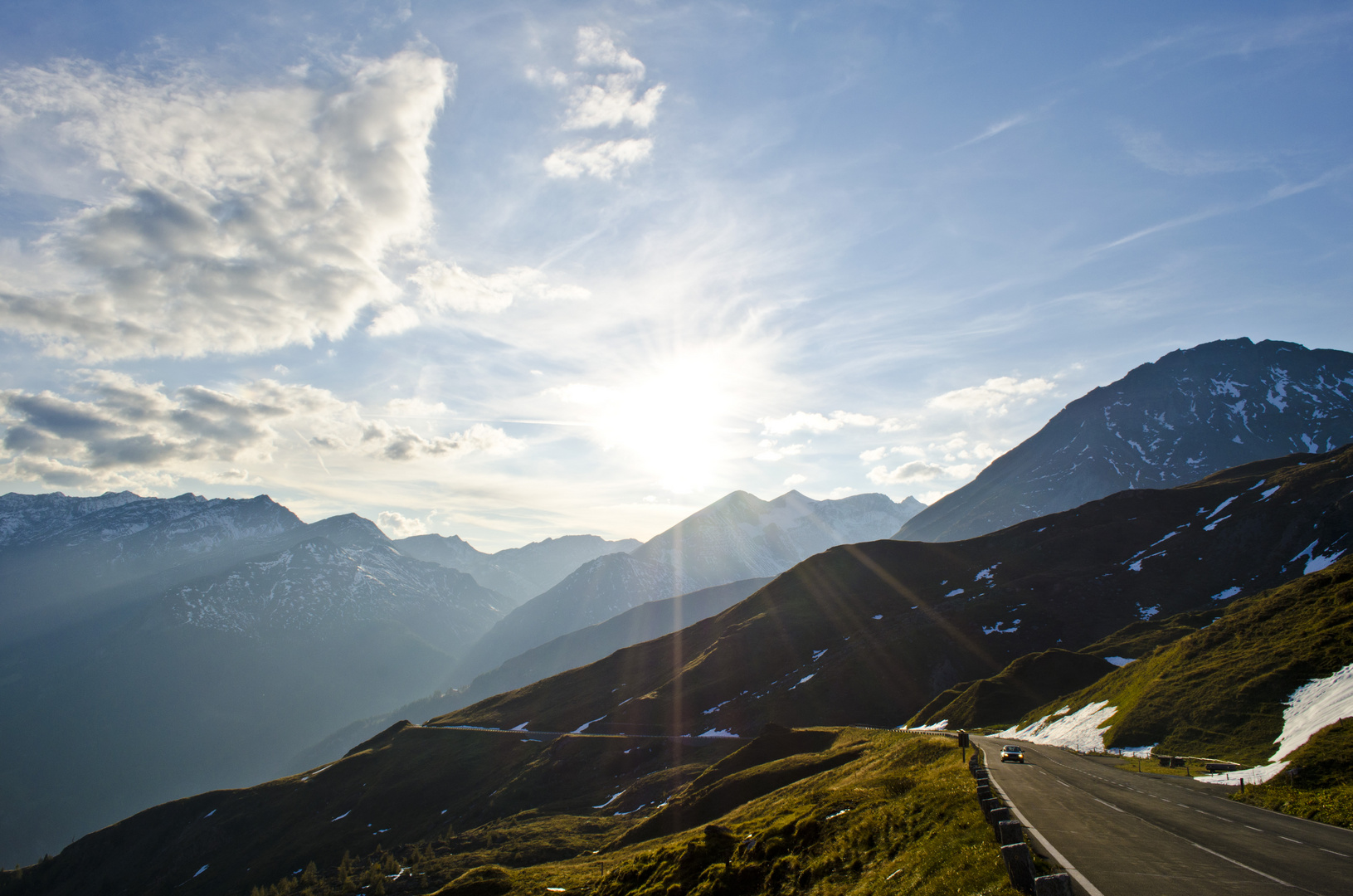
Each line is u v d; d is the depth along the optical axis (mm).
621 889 40281
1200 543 173125
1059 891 13328
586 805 117750
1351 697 36125
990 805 21906
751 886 30047
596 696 198125
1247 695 46906
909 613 178750
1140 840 22031
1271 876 17453
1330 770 29094
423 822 138375
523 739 170875
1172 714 51094
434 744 181000
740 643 188750
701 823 74125
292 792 175250
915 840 24266
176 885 151625
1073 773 40625
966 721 96625
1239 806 28984
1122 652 106625
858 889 22891
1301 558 150500
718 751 126812
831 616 193250
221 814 174750
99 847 181000
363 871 111188
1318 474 174750
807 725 137625
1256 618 58062
